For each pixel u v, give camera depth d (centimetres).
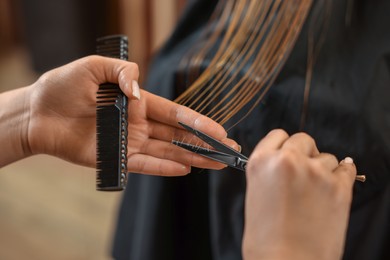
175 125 52
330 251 33
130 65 50
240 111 58
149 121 52
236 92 60
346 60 58
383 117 54
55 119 57
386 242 56
